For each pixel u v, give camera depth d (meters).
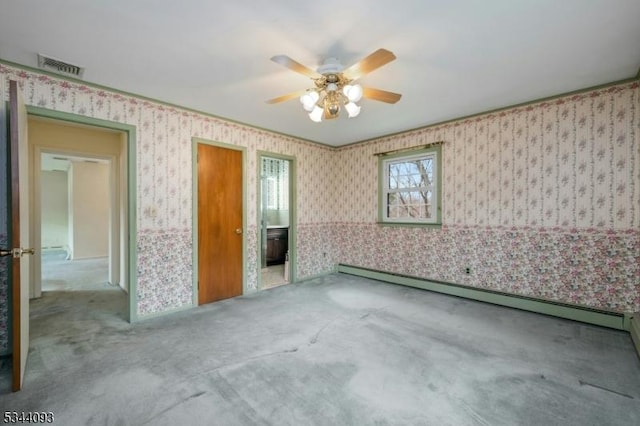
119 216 4.63
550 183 3.21
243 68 2.54
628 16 1.86
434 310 3.40
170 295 3.36
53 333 2.78
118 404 1.75
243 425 1.58
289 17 1.87
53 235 8.70
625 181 2.81
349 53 2.30
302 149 4.94
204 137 3.66
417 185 4.46
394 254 4.66
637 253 2.77
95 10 1.79
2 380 2.01
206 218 3.70
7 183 2.40
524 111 3.37
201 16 1.85
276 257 6.38
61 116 2.67
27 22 1.91
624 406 1.74
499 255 3.58
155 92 3.04
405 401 1.78
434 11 1.81
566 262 3.13
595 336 2.69
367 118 3.88
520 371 2.11
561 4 1.75
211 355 2.34
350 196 5.28
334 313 3.31
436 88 2.96
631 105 2.78
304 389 1.89
